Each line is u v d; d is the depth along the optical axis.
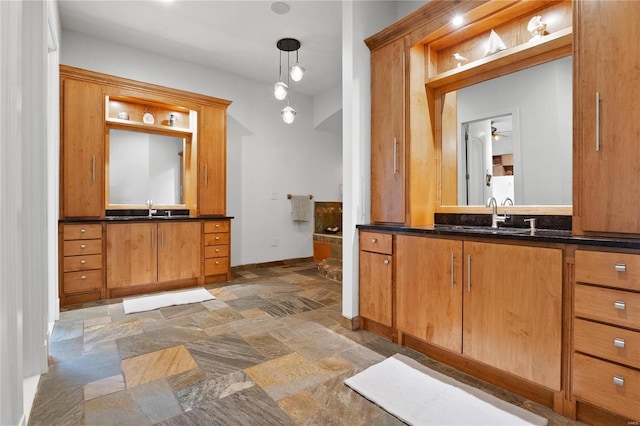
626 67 1.46
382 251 2.45
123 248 3.55
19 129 1.21
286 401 1.67
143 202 4.20
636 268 1.32
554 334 1.56
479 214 2.41
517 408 1.60
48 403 1.64
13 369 1.18
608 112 1.51
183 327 2.69
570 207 1.99
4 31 1.11
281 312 3.08
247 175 5.12
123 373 1.95
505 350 1.73
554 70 2.07
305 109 5.78
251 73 4.88
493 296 1.79
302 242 5.77
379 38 2.63
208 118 4.26
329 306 3.26
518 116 2.23
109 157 3.98
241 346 2.33
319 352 2.23
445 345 2.02
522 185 2.21
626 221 1.45
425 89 2.57
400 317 2.32
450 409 1.59
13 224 1.18
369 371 1.96
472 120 2.47
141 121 4.15
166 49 4.11
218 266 4.25
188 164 4.51
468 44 2.48
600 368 1.41
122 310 3.11
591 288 1.44
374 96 2.71
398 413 1.56
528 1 2.04
